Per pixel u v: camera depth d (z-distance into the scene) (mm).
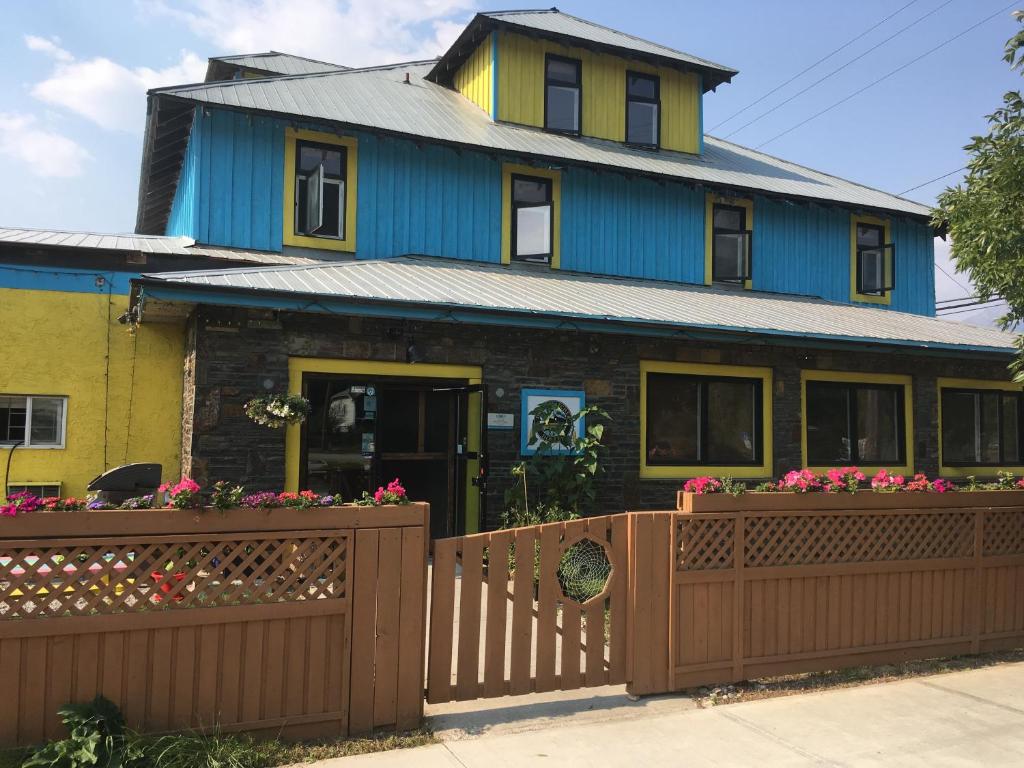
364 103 12781
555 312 8789
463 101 14875
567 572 6281
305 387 8297
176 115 11148
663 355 10219
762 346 10922
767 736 4445
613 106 14695
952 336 12859
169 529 3926
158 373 9523
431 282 9617
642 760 4082
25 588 3695
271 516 4113
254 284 7617
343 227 11406
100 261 9352
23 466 8891
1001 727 4641
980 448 13078
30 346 8984
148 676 3855
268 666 4082
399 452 9609
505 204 12500
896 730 4574
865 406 12023
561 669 4863
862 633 5703
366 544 4301
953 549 6109
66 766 3490
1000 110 6746
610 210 13336
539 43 14180
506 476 9109
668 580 5098
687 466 10445
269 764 3869
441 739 4285
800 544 5543
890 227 16156
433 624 4520
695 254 14062
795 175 16656
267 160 11008
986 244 6797
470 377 9156
